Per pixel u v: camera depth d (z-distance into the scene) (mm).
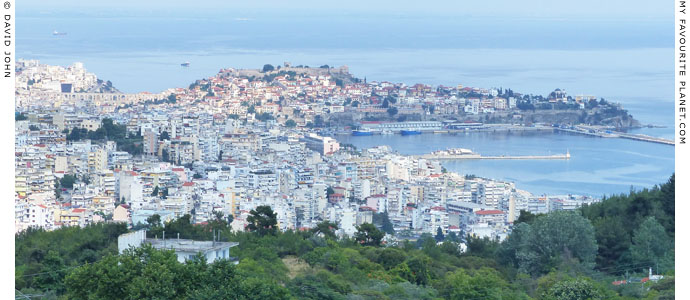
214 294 119812
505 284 157750
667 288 153500
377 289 147875
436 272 167625
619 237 186375
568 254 176875
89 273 124938
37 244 169250
